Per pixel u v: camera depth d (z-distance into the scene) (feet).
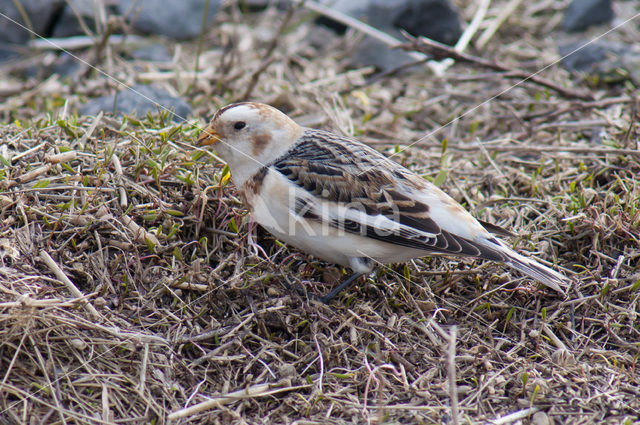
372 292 26.22
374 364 23.38
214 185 27.61
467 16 52.06
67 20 47.21
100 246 25.09
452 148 35.09
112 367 22.38
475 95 42.52
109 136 30.35
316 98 37.55
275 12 52.16
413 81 45.09
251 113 24.94
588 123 35.99
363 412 21.48
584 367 23.17
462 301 26.32
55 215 25.53
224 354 23.34
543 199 30.66
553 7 53.47
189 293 25.00
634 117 35.37
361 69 46.21
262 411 21.88
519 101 40.83
